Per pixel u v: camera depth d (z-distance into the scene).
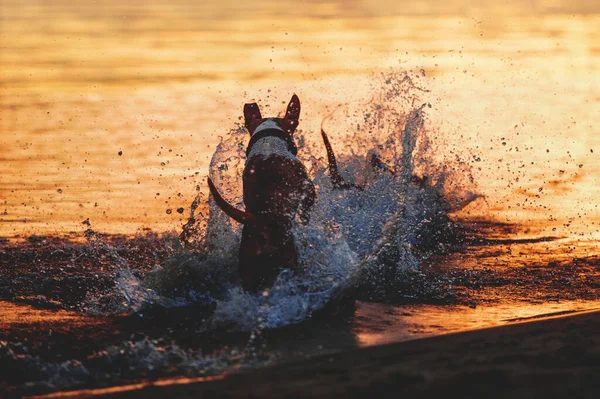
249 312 8.00
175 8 52.59
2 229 12.41
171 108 22.84
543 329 7.16
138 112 22.41
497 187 14.67
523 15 47.34
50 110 22.81
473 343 6.72
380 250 9.62
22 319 8.20
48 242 11.66
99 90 25.92
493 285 9.52
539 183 15.00
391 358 6.35
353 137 12.55
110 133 19.86
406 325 7.88
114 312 8.53
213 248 9.41
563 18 45.81
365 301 8.85
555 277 9.84
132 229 12.45
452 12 49.00
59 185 15.24
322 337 7.48
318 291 8.32
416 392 5.17
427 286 9.45
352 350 6.93
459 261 10.64
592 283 9.56
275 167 8.74
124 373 6.57
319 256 8.53
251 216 8.38
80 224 12.75
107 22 45.41
